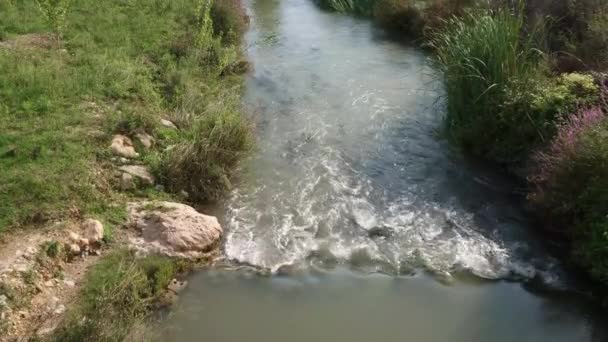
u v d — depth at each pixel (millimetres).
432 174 8094
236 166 8008
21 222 5863
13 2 12023
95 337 4590
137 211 6523
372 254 6406
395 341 5164
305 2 19578
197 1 13914
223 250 6379
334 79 11523
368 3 17125
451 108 8930
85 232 5988
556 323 5371
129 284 5395
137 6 13500
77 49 10195
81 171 6691
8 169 6473
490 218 7059
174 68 10328
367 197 7539
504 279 5992
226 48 12078
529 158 7602
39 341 4641
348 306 5602
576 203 6348
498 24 8633
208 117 8297
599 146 6133
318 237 6699
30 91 8180
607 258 5738
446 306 5605
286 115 9867
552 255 6340
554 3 9859
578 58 8289
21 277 5215
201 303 5578
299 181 7875
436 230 6848
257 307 5562
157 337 5109
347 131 9328
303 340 5168
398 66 12258
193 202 7223
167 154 7410
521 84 8000
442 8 13289
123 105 8547
